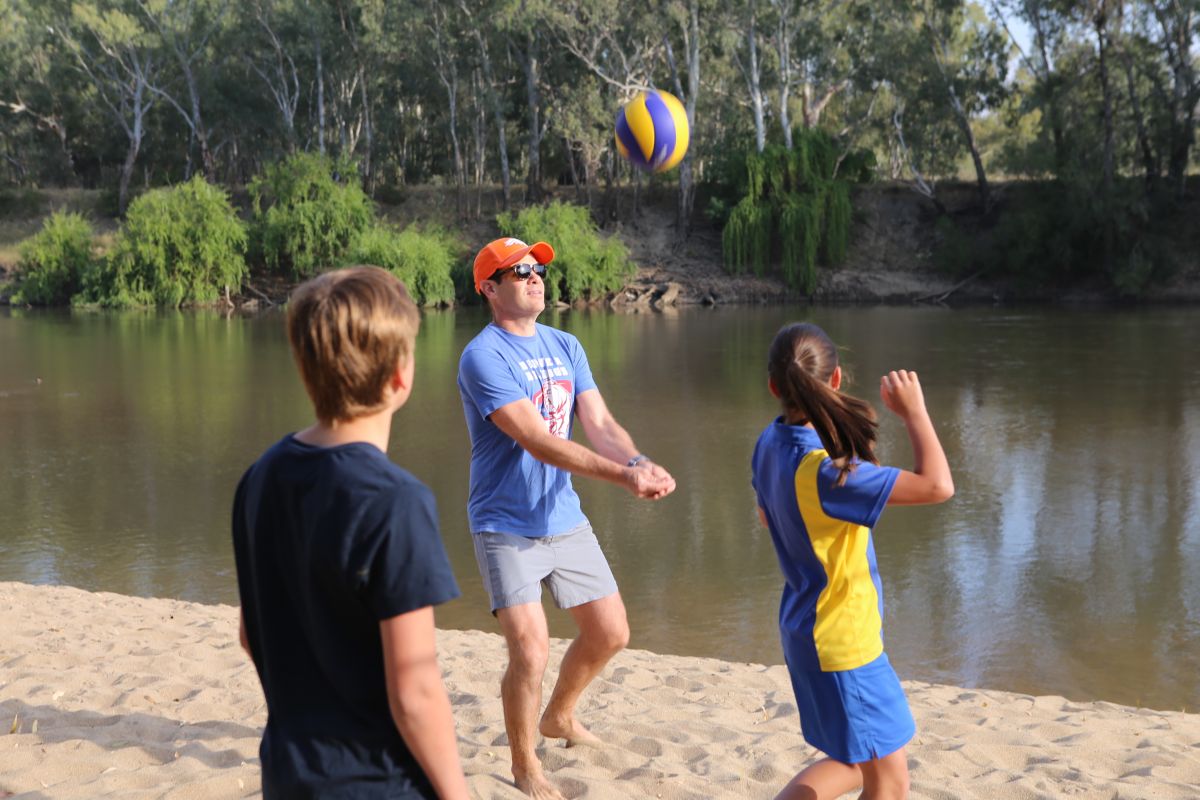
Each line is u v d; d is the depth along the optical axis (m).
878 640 3.03
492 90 54.69
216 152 66.62
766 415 19.91
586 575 4.07
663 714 5.12
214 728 4.66
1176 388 22.39
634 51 53.31
